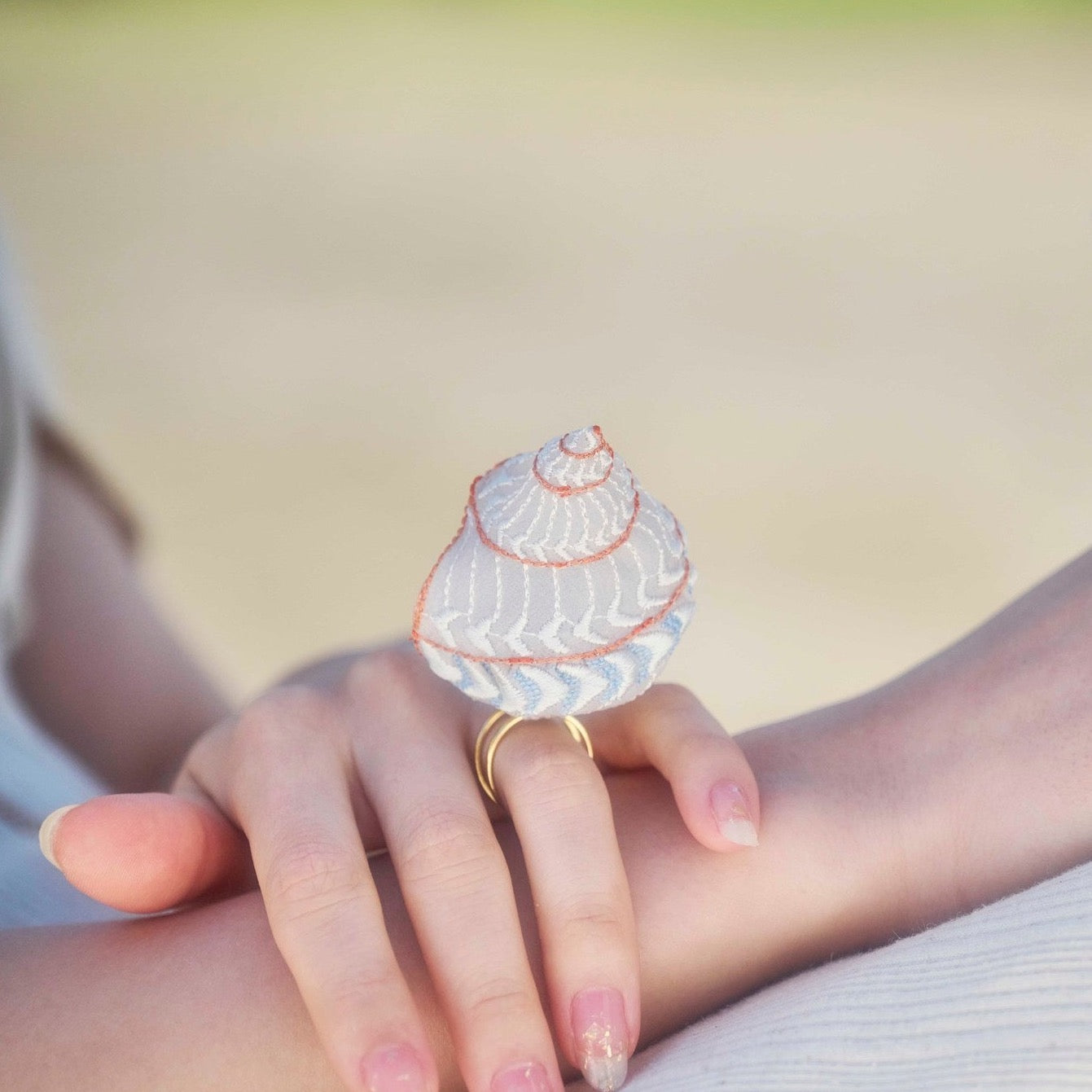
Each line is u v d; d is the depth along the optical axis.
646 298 3.23
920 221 3.86
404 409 2.53
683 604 0.56
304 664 0.70
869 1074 0.53
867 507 2.07
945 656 0.62
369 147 4.72
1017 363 2.76
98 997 0.57
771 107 5.31
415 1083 0.53
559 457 0.54
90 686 0.91
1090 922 0.53
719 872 0.59
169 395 2.58
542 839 0.57
